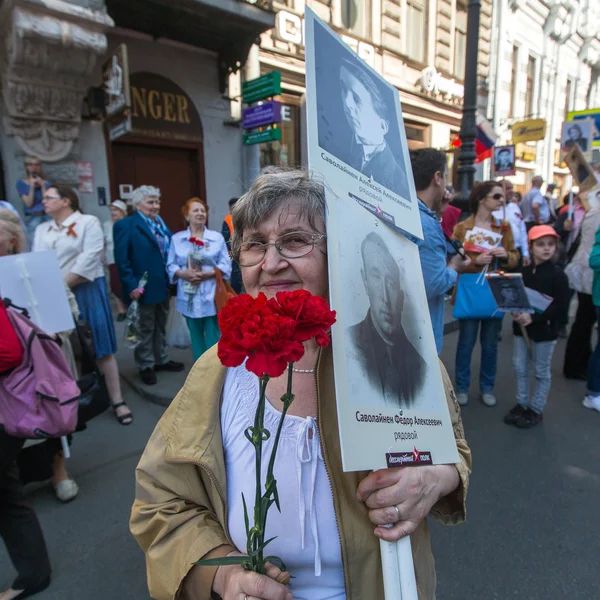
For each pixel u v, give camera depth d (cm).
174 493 96
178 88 689
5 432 179
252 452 90
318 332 62
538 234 328
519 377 351
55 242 325
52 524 243
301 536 87
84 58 523
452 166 1288
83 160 603
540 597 192
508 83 1503
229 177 772
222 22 620
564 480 276
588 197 463
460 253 325
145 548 95
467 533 231
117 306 660
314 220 87
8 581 208
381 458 74
